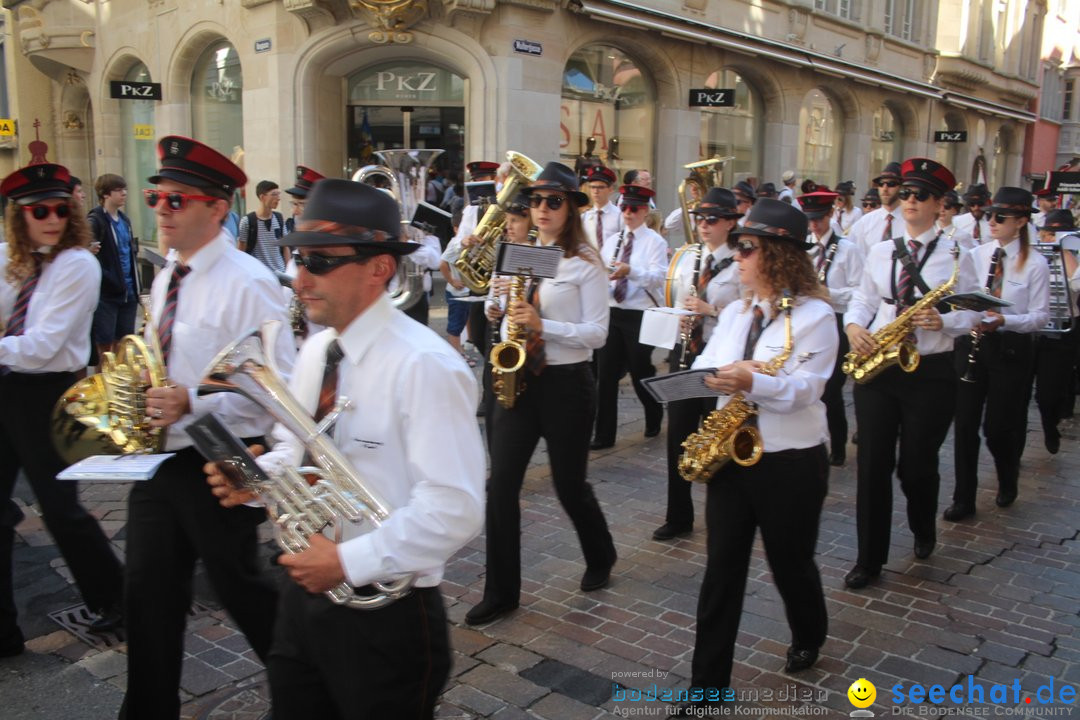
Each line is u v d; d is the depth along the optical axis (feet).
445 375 6.76
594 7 44.78
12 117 70.85
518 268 12.91
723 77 57.26
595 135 49.75
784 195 32.96
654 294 22.29
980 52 88.28
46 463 12.38
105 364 10.09
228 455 6.68
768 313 11.10
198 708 11.21
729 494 10.99
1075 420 27.32
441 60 45.37
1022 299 18.56
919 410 14.93
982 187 32.91
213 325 9.78
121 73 60.34
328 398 7.05
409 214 21.30
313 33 44.19
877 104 71.72
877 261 15.74
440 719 10.85
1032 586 15.05
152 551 9.56
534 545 16.53
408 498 6.95
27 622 13.55
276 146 46.01
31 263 12.16
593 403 14.07
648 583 14.97
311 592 6.70
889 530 14.99
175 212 9.67
